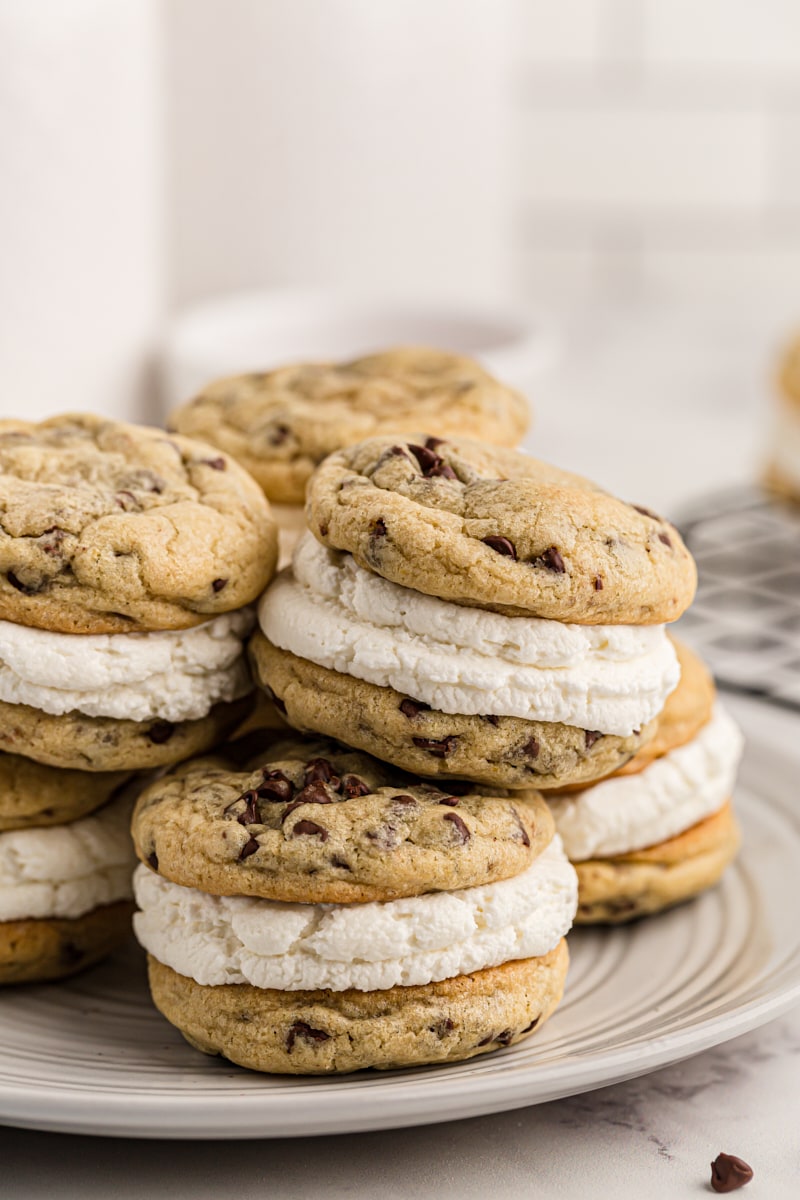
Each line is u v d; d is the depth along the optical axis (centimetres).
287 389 65
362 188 107
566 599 55
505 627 55
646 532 56
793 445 99
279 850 54
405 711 55
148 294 85
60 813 59
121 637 56
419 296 110
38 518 56
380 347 97
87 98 78
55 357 79
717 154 156
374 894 54
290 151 104
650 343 152
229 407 64
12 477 57
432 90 107
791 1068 57
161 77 98
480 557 55
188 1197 53
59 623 56
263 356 94
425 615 55
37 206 77
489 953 55
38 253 78
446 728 55
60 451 59
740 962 59
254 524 58
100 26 78
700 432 123
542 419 125
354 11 102
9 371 78
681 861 61
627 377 140
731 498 103
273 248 106
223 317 93
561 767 56
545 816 57
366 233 108
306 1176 54
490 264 116
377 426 62
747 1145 54
